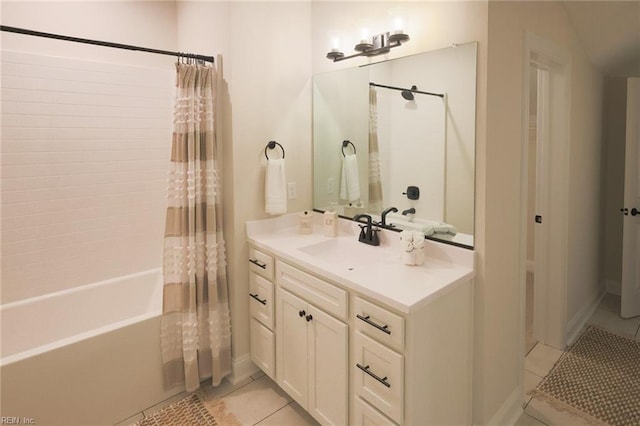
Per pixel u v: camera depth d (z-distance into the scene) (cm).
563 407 216
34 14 234
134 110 272
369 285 159
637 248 314
